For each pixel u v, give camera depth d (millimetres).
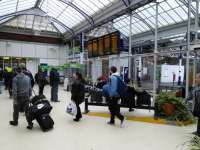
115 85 5555
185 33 12445
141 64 13789
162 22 13883
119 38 8695
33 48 21344
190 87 8234
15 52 20484
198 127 4699
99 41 10148
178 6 11562
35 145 4180
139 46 16719
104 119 6418
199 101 4547
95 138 4652
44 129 5090
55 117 6551
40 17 19469
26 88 5469
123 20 15523
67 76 18062
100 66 12211
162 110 6375
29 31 21094
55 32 22391
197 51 7195
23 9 17672
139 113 7273
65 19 18219
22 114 6848
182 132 5172
